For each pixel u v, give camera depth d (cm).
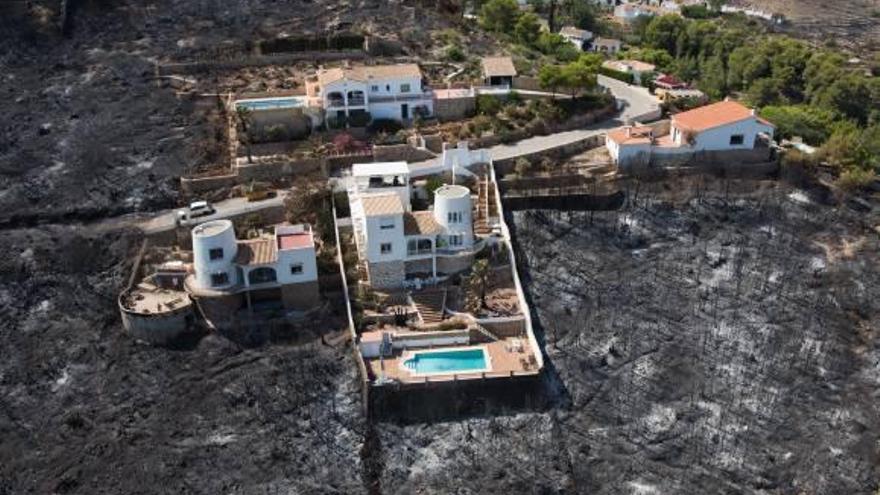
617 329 8394
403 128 10825
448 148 10194
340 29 13475
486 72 11712
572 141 10562
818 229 9712
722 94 15425
